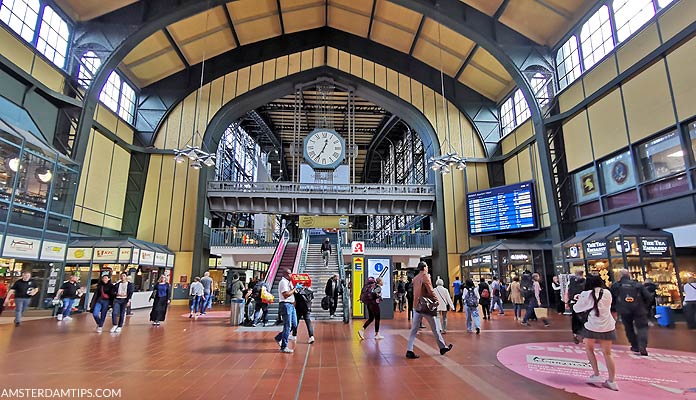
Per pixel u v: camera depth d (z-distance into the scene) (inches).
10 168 457.7
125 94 798.5
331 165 870.4
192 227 799.1
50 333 332.8
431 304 238.2
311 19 863.7
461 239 837.2
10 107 504.1
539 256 693.9
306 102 1174.3
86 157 673.6
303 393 159.6
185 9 633.0
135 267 637.3
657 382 177.5
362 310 486.0
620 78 523.8
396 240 885.2
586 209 597.3
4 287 431.2
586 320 184.7
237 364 215.0
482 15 687.1
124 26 630.5
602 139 562.9
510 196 758.5
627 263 457.4
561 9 619.5
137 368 203.3
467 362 220.8
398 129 1429.6
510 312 613.9
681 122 440.5
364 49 915.4
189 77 864.9
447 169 660.1
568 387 168.9
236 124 1242.0
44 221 509.4
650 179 483.8
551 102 674.8
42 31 559.2
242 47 890.1
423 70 914.1
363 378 184.4
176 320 472.4
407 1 666.2
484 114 899.4
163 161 824.3
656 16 473.7
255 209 861.2
